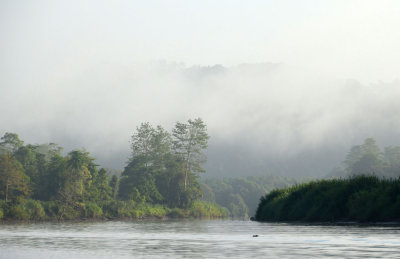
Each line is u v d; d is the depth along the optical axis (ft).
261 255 55.62
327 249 60.18
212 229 129.08
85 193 395.34
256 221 201.77
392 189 129.90
